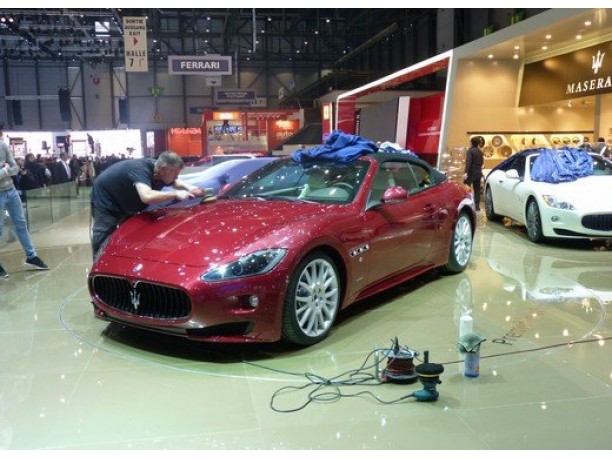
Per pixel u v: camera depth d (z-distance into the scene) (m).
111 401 2.73
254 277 3.04
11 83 32.72
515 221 8.24
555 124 13.72
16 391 2.85
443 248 4.86
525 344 3.46
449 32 20.69
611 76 10.59
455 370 3.08
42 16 23.02
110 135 31.62
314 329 3.41
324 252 3.46
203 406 2.67
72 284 5.18
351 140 4.51
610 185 6.55
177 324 3.03
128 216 4.20
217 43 31.42
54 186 10.33
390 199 3.80
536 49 12.16
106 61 32.56
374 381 2.94
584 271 5.39
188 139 31.47
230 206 3.87
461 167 12.62
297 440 2.36
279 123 21.83
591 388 2.83
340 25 29.39
